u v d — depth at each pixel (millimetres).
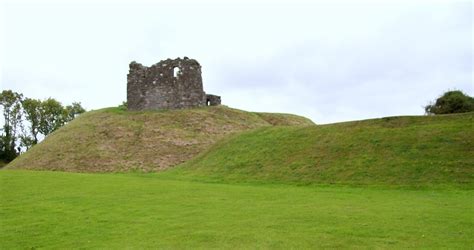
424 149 32844
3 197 25406
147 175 42719
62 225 19141
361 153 34938
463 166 29625
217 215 20391
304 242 15656
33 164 53219
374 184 29719
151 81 67500
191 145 55062
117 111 68625
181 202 23922
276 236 16484
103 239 16891
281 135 44562
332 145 38000
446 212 20172
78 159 52750
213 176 38094
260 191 28141
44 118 105438
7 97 102938
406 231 16859
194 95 67875
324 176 32750
